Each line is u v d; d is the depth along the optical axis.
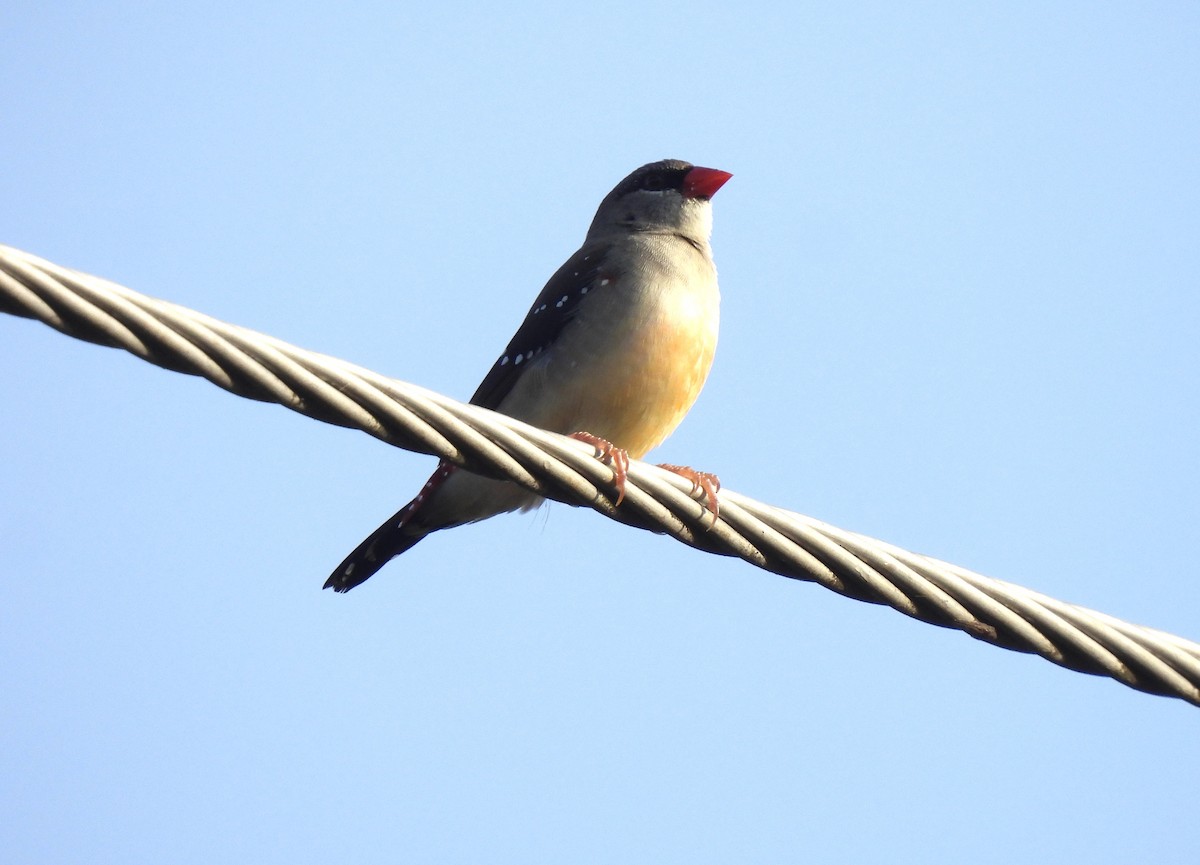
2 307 7.21
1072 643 9.21
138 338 7.54
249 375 7.85
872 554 9.13
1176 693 9.38
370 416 8.27
